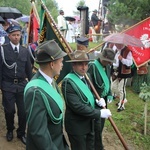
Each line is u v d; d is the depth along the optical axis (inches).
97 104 129.1
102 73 143.1
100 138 145.4
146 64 271.3
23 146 160.2
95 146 144.9
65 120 121.8
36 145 80.9
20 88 154.0
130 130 205.6
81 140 121.2
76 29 491.8
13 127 162.7
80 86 115.6
